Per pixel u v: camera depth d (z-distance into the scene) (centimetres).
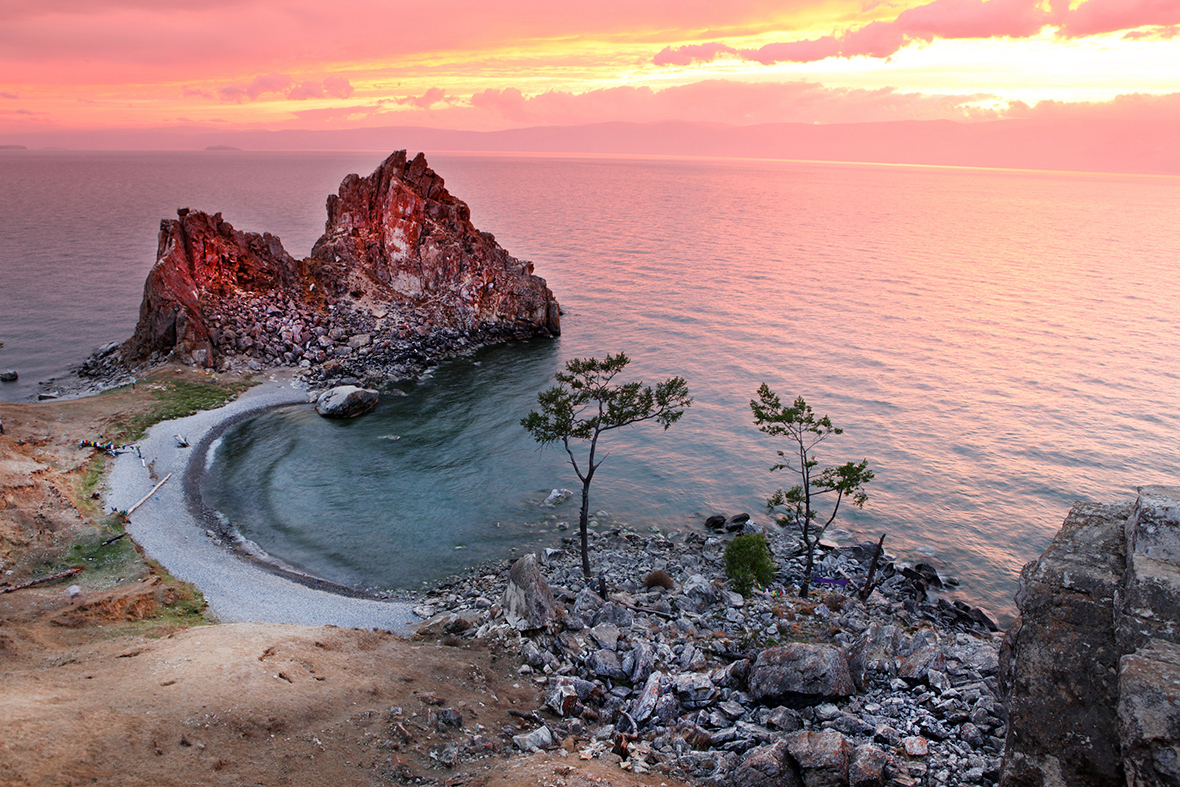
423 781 2192
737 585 4516
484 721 2669
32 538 4600
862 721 2617
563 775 2170
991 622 4891
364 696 2684
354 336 10412
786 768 2231
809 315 15050
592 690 2989
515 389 9669
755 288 17562
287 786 2056
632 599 4259
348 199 11900
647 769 2355
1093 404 10250
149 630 3584
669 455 7900
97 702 2331
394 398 9062
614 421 4888
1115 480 7844
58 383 9219
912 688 2914
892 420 9400
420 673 3041
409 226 11788
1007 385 11006
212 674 2661
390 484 6756
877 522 6725
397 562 5350
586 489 4822
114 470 6200
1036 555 6281
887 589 5188
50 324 12138
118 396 7938
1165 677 1248
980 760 2286
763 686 2830
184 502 5997
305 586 4797
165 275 9294
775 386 10538
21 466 5253
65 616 3531
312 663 2958
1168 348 13288
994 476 7844
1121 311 16362
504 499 6594
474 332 11812
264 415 8194
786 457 8056
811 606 4294
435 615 4319
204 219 9969
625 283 17538
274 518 5938
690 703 2856
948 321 14975
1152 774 1195
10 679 2452
